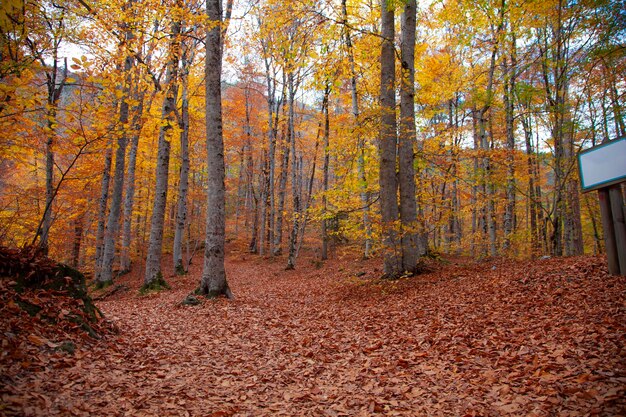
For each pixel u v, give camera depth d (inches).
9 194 396.5
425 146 458.0
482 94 498.6
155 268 485.1
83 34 282.8
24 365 133.0
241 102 995.3
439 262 427.8
